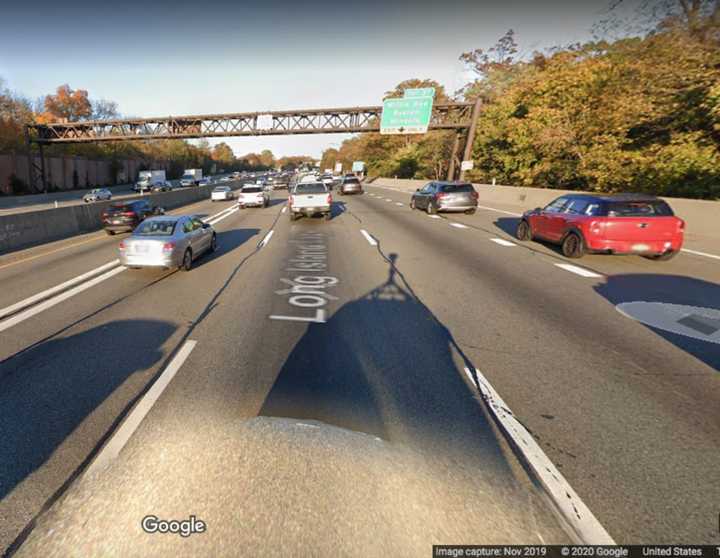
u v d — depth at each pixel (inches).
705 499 87.5
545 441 107.3
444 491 90.2
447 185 670.5
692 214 438.3
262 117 1407.5
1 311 224.5
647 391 132.8
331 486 91.4
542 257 348.2
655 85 554.3
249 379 143.4
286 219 679.1
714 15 495.8
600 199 315.9
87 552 78.2
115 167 2300.7
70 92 2452.0
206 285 274.2
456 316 206.5
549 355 160.6
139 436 111.9
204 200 1214.3
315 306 225.0
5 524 85.1
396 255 365.4
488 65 1536.7
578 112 753.6
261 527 81.3
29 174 1558.8
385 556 75.2
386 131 1226.6
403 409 123.3
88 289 268.1
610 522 82.8
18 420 121.2
